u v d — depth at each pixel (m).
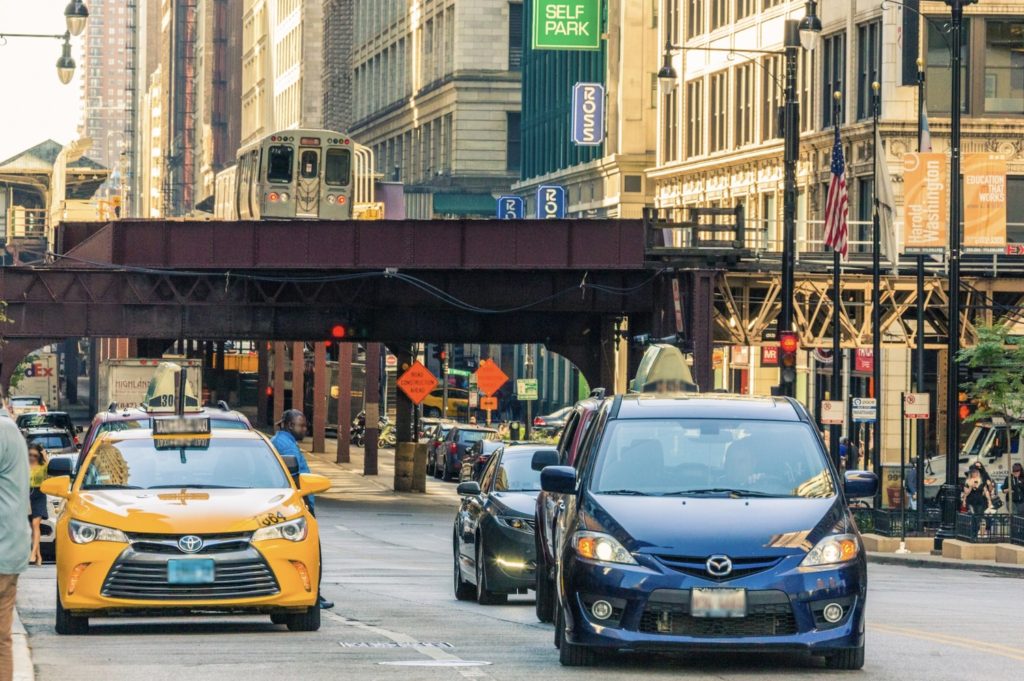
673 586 19.53
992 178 64.94
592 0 146.88
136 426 28.92
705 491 21.16
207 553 24.62
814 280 83.00
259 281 89.62
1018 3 93.31
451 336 97.62
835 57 103.00
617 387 133.50
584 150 155.00
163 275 87.31
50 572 44.25
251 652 22.61
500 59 192.50
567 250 85.75
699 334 79.94
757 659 21.55
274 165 103.75
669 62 79.12
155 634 25.91
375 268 86.44
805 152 106.69
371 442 120.62
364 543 63.59
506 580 33.84
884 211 74.94
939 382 93.38
